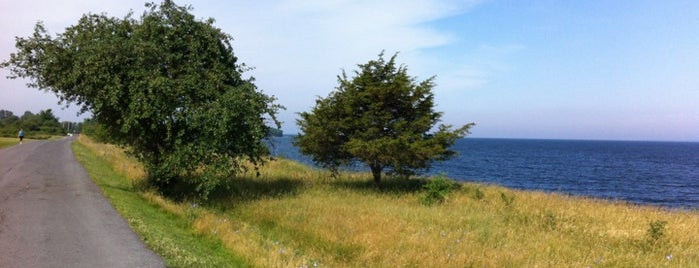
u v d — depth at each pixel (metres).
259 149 15.38
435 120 18.34
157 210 11.95
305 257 8.37
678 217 14.38
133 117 13.16
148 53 13.78
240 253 8.10
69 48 13.89
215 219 10.84
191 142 14.34
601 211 14.62
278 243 9.28
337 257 8.87
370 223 11.05
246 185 17.56
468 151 109.44
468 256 8.66
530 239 10.23
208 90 14.31
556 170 54.19
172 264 6.73
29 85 14.31
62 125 125.56
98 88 13.50
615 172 53.50
